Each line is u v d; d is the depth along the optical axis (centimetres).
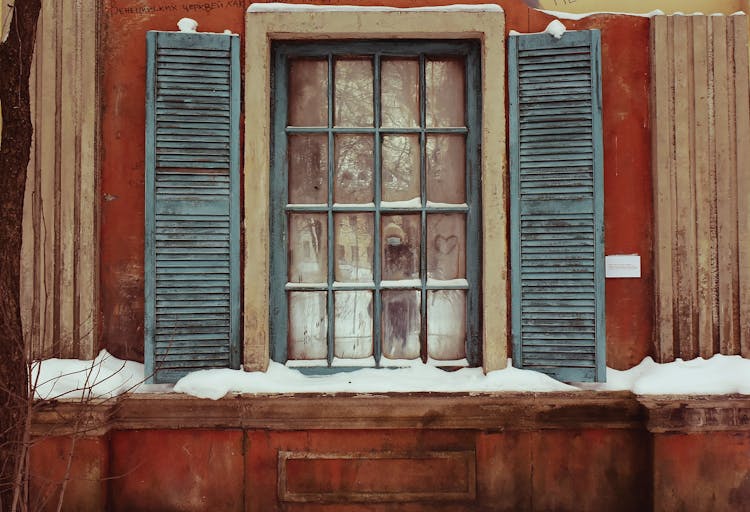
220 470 302
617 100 313
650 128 312
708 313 304
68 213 299
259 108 304
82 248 299
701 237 305
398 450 306
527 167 305
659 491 295
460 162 321
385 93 322
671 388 287
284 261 316
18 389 230
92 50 302
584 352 299
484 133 307
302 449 305
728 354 303
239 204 304
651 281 310
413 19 307
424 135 319
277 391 291
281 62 319
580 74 303
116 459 300
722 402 289
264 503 303
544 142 304
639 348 309
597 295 297
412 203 319
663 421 293
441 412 302
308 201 320
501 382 295
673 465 295
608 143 312
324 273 319
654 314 306
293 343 317
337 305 318
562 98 303
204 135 302
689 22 310
